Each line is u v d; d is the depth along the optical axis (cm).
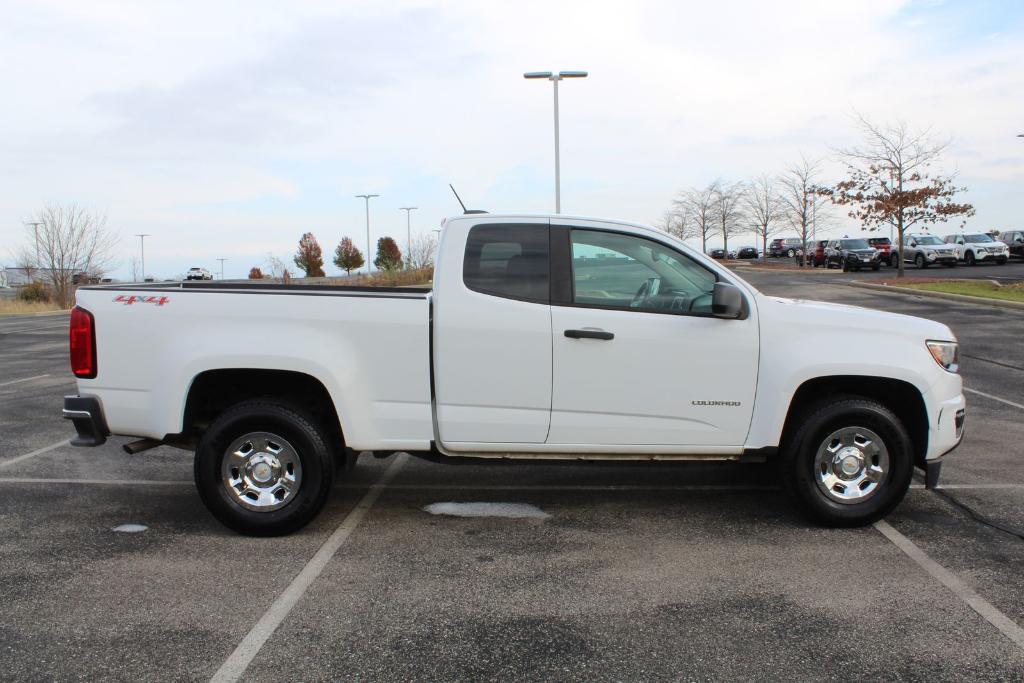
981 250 3541
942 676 314
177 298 474
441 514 525
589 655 333
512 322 473
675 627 358
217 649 338
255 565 434
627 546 462
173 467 651
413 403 478
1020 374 1048
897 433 476
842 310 496
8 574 420
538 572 423
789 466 487
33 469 641
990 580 409
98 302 479
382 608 379
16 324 2428
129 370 476
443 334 472
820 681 311
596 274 485
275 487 479
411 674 317
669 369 477
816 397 507
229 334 470
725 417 482
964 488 569
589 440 482
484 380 476
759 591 397
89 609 377
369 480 610
